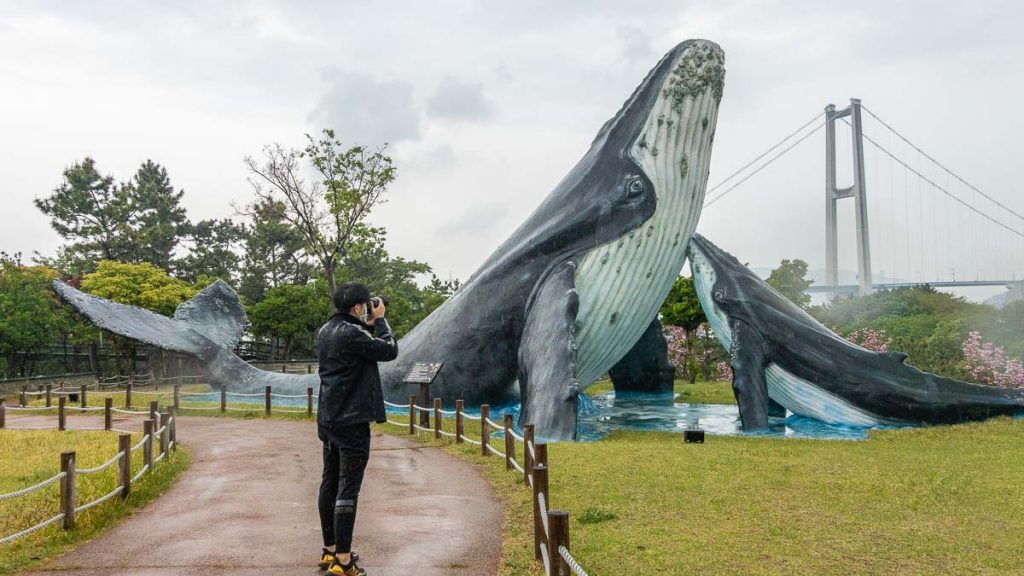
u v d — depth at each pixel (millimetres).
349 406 6371
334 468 6730
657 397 26781
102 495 9586
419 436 16906
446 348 21781
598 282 19531
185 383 38312
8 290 36281
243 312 28125
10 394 30781
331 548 6730
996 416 18531
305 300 51375
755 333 19188
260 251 63969
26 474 11906
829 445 14969
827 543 7688
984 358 22609
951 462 12570
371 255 59844
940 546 7598
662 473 11336
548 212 20641
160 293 41375
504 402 22047
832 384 18859
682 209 19625
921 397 18375
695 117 19391
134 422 20844
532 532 8102
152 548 7711
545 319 18625
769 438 16312
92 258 54375
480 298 21359
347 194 38438
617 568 6844
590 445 14602
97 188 54125
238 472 12305
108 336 39812
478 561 7176
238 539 8023
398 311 50875
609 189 19562
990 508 9188
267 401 22172
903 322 33344
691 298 32906
